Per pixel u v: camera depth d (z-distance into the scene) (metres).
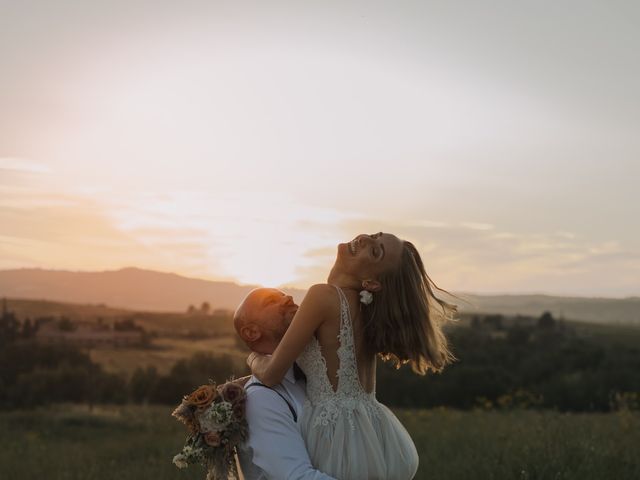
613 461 8.38
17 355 61.06
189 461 3.58
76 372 50.94
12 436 21.36
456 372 42.66
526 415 18.69
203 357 55.69
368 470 3.52
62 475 11.78
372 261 3.64
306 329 3.58
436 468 8.91
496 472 8.12
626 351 52.34
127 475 11.02
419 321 3.68
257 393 3.64
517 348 52.81
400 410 22.44
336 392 3.60
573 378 44.28
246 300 3.85
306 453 3.54
